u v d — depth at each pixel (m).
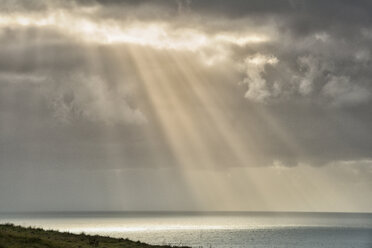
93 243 69.75
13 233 63.88
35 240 60.34
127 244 74.62
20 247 55.41
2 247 53.91
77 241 69.94
